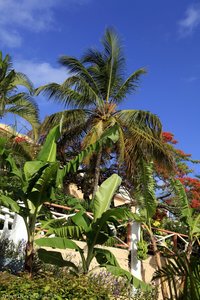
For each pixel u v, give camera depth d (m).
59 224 9.81
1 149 8.76
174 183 13.25
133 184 15.97
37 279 7.64
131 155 15.98
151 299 10.03
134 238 12.47
